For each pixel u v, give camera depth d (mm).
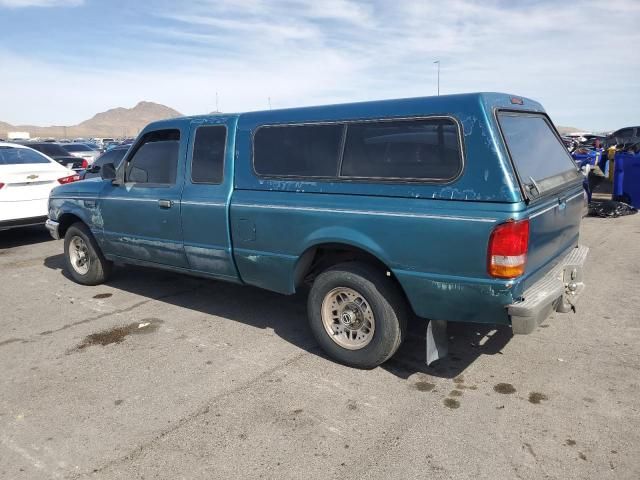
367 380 3887
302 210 4043
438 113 3482
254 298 5848
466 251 3324
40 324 5184
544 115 4469
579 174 4629
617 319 4934
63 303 5820
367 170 3787
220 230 4648
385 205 3635
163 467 2947
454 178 3379
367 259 4000
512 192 3191
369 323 3959
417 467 2881
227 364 4203
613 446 3006
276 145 4309
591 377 3826
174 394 3742
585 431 3160
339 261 4281
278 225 4215
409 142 3607
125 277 6805
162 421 3402
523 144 3689
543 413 3373
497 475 2797
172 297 5941
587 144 25016
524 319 3271
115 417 3463
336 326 4164
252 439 3182
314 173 4062
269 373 4031
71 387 3879
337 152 3953
